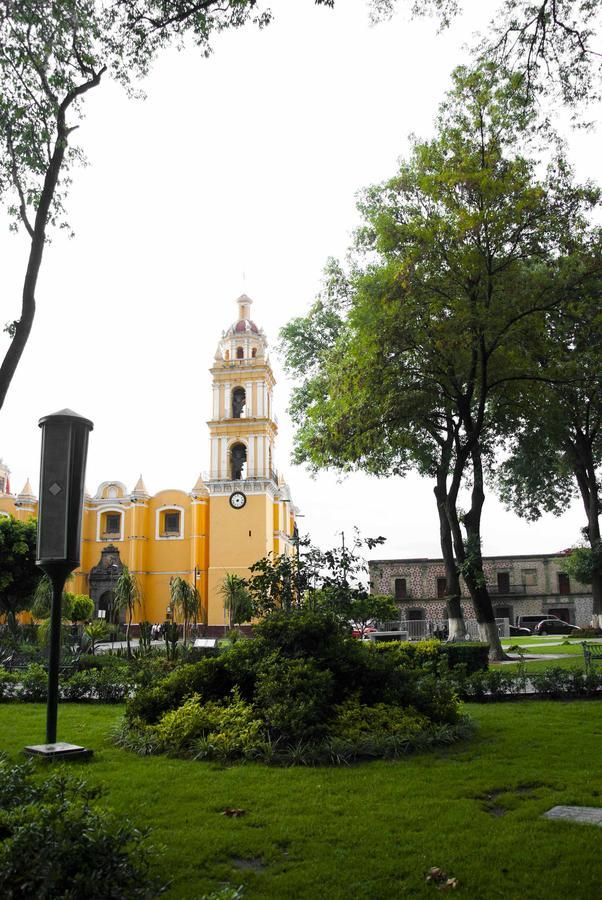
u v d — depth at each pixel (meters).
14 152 9.33
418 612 52.47
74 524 8.40
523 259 17.39
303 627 9.23
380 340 16.50
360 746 7.61
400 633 29.41
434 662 13.52
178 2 8.74
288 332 26.52
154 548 54.31
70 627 34.56
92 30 8.98
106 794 5.89
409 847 4.91
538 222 16.28
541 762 7.22
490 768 7.00
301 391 26.27
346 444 18.81
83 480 8.62
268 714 7.98
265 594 11.37
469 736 8.62
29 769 5.09
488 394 18.95
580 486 27.62
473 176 15.47
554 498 31.42
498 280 16.34
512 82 10.36
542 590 52.41
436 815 5.57
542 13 9.52
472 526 19.11
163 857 4.70
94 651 25.59
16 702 12.67
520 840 4.98
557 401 19.31
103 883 3.48
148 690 9.32
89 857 3.58
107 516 55.62
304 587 11.16
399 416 17.69
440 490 22.92
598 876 4.38
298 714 7.86
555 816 5.53
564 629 46.09
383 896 4.21
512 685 12.24
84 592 53.62
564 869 4.49
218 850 4.88
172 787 6.42
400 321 16.17
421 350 17.06
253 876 4.48
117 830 3.98
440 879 4.42
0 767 5.24
